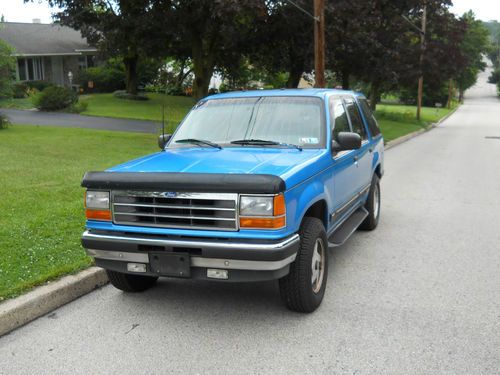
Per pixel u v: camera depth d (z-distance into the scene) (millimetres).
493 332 4391
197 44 26422
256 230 4160
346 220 6523
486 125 41625
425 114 55281
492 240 7332
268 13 25125
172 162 4871
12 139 16531
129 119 25953
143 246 4434
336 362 3912
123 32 28641
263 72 47656
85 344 4250
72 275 5363
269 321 4652
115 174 4539
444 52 37656
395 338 4293
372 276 5836
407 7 33469
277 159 4852
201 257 4246
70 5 27094
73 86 42969
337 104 6172
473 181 12703
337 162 5555
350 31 27469
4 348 4199
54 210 7754
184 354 4066
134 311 4906
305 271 4562
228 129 5688
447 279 5727
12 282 5047
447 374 3727
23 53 38719
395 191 11414
